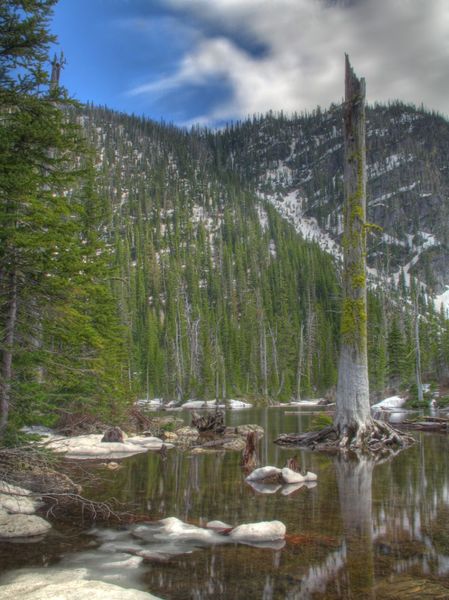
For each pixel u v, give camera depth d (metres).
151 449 17.66
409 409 40.56
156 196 181.88
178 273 121.56
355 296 17.36
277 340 90.62
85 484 10.57
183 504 8.66
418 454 15.03
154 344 80.62
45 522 7.41
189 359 81.25
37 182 10.70
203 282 130.88
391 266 187.62
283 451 16.38
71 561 5.75
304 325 105.88
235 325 96.12
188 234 158.25
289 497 9.12
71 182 11.80
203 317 93.56
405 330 80.06
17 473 10.06
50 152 12.10
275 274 126.69
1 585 4.95
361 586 4.79
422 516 7.53
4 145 10.06
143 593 4.59
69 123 11.31
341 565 5.41
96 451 16.23
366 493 9.35
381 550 5.91
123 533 6.93
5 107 10.74
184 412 47.41
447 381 58.03
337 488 9.91
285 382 79.25
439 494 9.16
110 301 20.58
